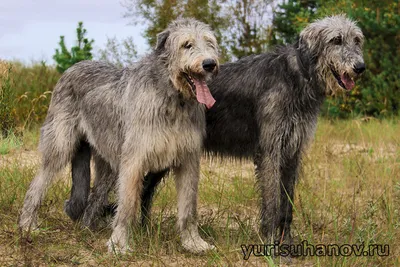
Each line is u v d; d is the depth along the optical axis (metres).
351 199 8.00
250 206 7.68
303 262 5.69
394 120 15.55
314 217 6.95
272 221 5.95
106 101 6.12
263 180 5.98
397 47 16.52
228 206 7.28
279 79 5.91
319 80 5.85
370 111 16.22
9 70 12.13
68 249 5.76
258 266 5.40
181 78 5.44
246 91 6.12
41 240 6.01
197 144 5.75
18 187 7.58
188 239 5.89
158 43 5.58
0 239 5.98
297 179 6.30
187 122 5.65
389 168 9.30
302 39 5.88
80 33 15.77
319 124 14.56
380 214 6.95
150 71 5.62
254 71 6.12
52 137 6.45
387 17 16.66
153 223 6.41
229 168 9.73
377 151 11.25
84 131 6.41
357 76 5.71
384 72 16.20
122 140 5.93
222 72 6.35
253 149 6.19
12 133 11.06
